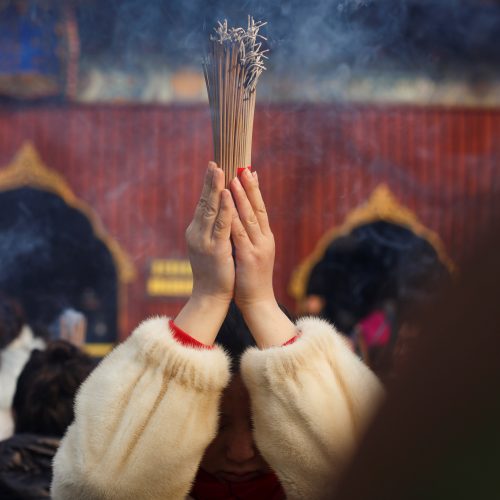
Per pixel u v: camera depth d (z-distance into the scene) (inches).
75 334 298.2
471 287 21.7
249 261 83.7
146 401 77.4
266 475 88.7
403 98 719.7
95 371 81.6
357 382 81.0
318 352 81.0
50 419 125.5
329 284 802.2
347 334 431.8
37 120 711.7
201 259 83.2
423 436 21.8
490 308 21.4
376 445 22.7
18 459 120.3
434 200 714.2
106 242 706.2
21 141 709.9
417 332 23.3
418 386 22.1
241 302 84.7
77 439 77.4
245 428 87.7
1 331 211.9
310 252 708.0
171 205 709.3
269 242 84.5
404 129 714.8
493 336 21.3
